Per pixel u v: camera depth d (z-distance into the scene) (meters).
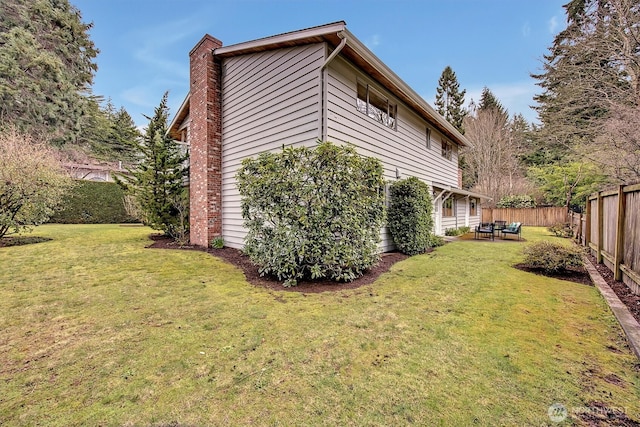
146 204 9.66
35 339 3.04
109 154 24.78
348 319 3.55
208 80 8.33
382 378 2.38
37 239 9.04
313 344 2.94
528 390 2.22
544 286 4.95
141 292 4.54
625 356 2.70
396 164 8.93
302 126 6.35
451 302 4.16
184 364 2.59
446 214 13.74
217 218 8.53
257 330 3.26
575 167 18.86
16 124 17.94
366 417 1.96
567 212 18.62
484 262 6.98
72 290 4.58
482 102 30.94
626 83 12.35
